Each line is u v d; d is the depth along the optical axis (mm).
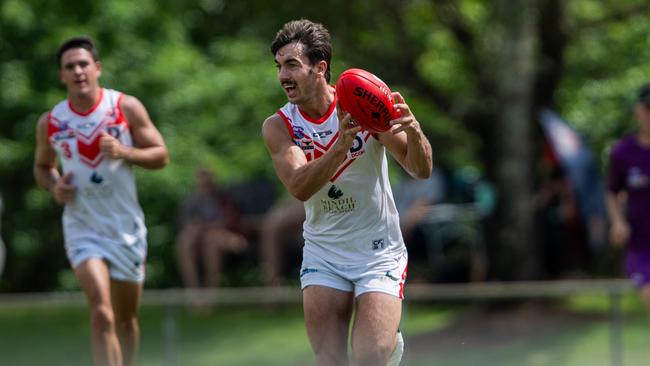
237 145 42250
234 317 31172
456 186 41875
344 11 42438
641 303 29078
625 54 49031
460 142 48062
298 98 16812
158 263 44844
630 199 28500
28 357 29688
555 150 37812
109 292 21422
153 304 30469
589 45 48875
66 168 21828
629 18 43531
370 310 17016
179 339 30500
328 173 15953
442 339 29750
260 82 42094
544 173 42750
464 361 29797
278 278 38719
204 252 38969
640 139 28516
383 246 17562
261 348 30750
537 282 39188
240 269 41156
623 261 42656
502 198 39250
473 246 41125
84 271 21125
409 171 17250
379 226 17547
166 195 42188
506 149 39281
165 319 30484
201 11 46969
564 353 29422
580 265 40094
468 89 48188
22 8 40250
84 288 21188
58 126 21766
